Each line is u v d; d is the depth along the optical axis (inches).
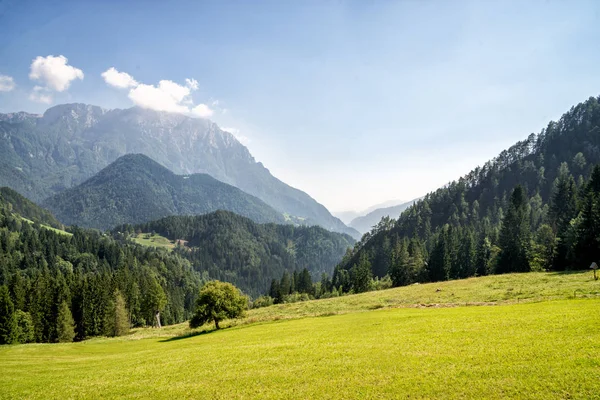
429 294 2785.4
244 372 983.6
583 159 7844.5
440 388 697.0
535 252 4013.3
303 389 787.4
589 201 3427.7
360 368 887.1
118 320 4141.2
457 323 1348.4
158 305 4626.0
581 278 2337.6
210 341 1951.3
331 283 7534.5
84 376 1199.6
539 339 930.1
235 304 2942.9
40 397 967.6
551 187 7642.7
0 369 1487.5
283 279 7076.8
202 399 805.9
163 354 1573.6
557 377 673.0
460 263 5078.7
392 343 1123.9
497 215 7426.2
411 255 5792.3
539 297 1825.8
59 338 3710.6
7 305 3390.7
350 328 1626.5
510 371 732.7
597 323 1009.5
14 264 6968.5
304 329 1822.1
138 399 854.5
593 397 586.6
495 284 2721.5
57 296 4097.0
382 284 5516.7
